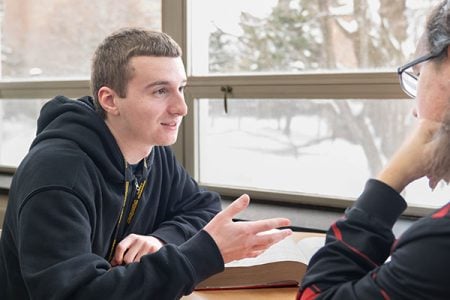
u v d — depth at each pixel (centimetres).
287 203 212
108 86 119
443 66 74
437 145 75
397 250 71
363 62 194
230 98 218
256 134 217
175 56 119
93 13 249
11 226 115
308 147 207
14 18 272
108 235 123
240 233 105
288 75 205
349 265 78
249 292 125
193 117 226
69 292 96
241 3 214
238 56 218
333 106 201
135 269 100
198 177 230
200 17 223
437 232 67
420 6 181
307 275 82
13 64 276
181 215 147
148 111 116
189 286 100
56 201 103
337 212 201
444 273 66
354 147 199
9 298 120
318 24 200
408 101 187
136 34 119
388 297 70
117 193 122
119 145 123
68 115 120
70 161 110
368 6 190
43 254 100
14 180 115
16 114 278
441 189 185
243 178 222
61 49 261
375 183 81
